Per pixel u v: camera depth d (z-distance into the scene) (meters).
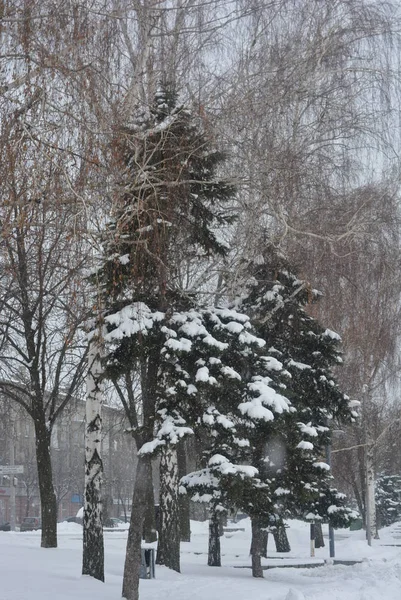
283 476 21.45
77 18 14.24
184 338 15.96
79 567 22.19
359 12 23.23
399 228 26.34
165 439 15.63
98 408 20.30
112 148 13.88
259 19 21.58
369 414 43.19
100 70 15.32
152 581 20.77
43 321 25.70
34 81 13.09
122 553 28.41
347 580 21.78
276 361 19.27
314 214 22.17
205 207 16.33
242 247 20.72
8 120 12.89
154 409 16.47
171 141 15.10
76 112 13.65
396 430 52.81
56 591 17.61
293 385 23.08
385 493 69.38
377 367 37.72
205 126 16.44
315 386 23.64
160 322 15.92
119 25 17.62
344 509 24.95
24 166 12.86
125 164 14.89
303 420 23.78
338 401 23.94
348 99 22.77
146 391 16.72
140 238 14.39
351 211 23.08
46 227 15.60
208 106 18.38
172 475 24.36
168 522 24.16
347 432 45.88
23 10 13.33
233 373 16.12
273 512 20.97
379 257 28.34
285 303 22.70
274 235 21.12
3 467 39.25
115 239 13.87
